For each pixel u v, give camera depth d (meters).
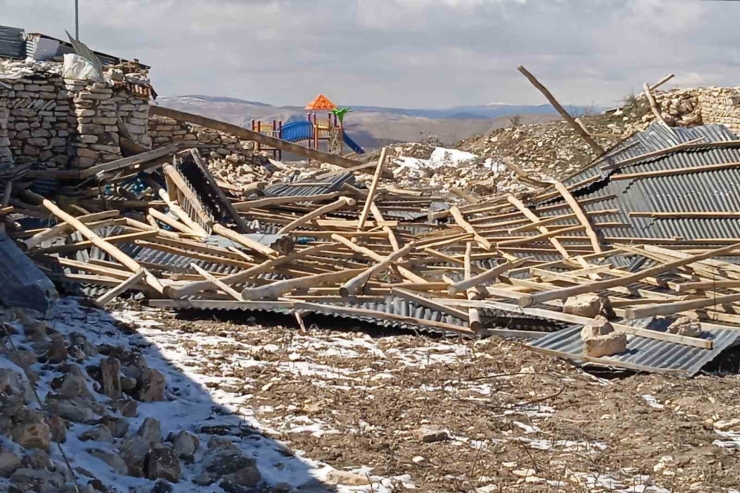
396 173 29.58
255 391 9.42
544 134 35.72
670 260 14.48
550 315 12.04
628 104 36.47
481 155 34.81
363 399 9.38
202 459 7.41
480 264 15.28
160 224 16.81
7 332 9.33
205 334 11.61
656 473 7.71
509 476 7.52
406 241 16.34
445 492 7.12
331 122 41.44
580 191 18.72
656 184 18.09
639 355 11.01
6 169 18.70
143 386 8.77
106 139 20.66
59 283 13.23
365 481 7.18
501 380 10.30
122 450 7.23
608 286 12.65
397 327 12.34
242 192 19.83
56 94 20.55
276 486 7.03
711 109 33.31
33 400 7.71
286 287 12.76
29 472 6.22
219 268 14.26
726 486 7.43
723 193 17.61
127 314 12.23
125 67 27.64
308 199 18.84
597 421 9.05
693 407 9.47
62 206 17.66
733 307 12.48
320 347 11.38
